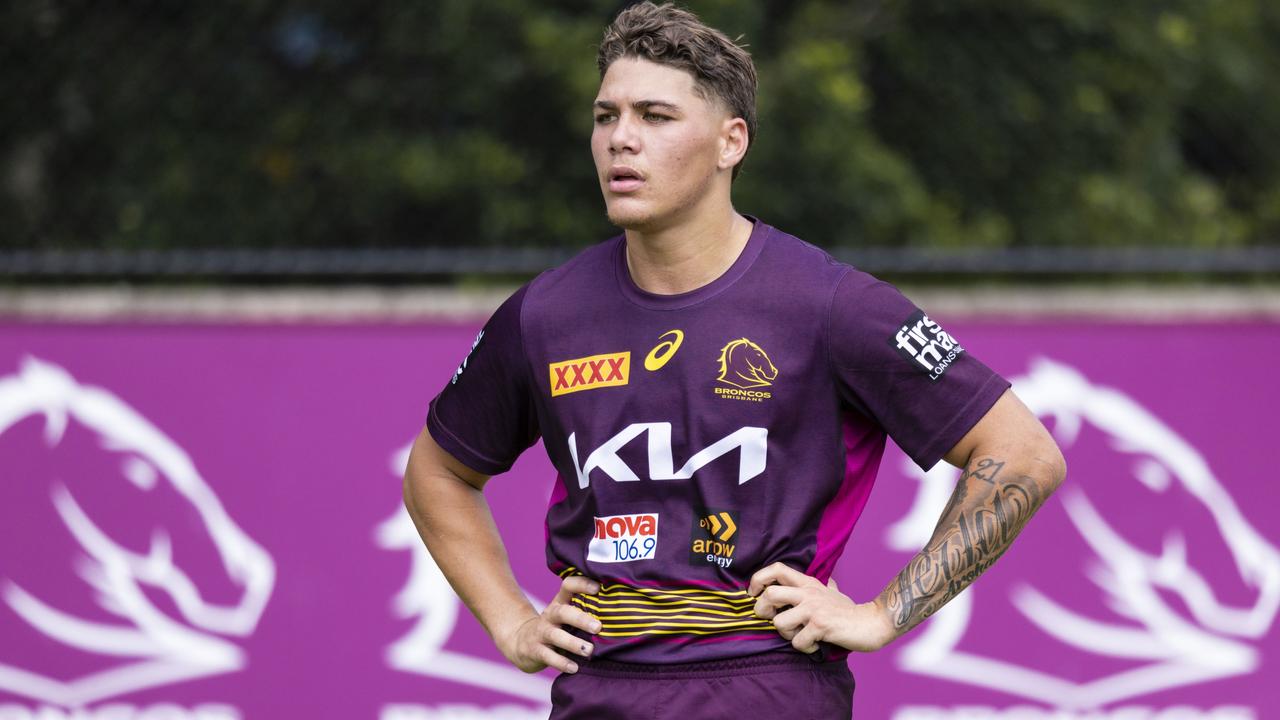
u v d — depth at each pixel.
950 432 8.59
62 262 20.17
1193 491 17.48
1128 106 26.36
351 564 17.58
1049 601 17.33
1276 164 26.50
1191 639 17.33
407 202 24.78
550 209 25.30
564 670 8.73
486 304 19.14
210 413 17.89
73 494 17.86
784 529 8.41
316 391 17.91
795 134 25.67
